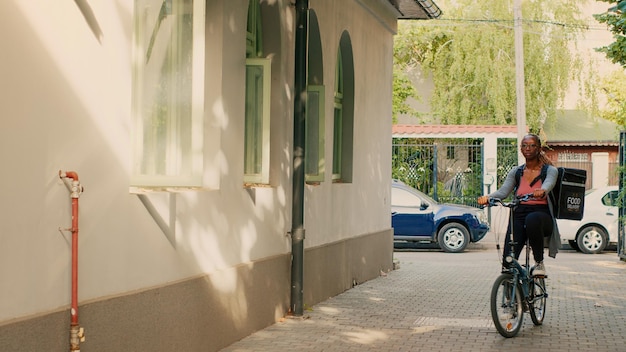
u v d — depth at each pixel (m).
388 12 17.80
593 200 24.94
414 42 37.38
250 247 10.16
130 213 7.18
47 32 5.96
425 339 10.07
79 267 6.43
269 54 11.16
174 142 7.80
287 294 11.52
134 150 7.50
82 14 6.39
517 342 9.97
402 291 14.70
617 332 10.69
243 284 9.81
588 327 11.05
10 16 5.57
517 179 10.67
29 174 5.79
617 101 41.09
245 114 10.48
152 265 7.59
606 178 38.31
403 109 38.00
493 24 36.12
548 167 10.47
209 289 8.79
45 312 5.96
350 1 14.92
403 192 25.38
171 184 7.73
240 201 9.78
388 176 18.41
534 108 36.22
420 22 37.09
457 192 31.44
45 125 5.96
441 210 25.08
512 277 10.34
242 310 9.83
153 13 7.76
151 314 7.47
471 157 31.45
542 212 10.43
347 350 9.35
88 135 6.50
